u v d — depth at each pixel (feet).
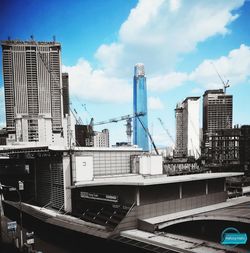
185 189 241.14
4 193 366.63
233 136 547.08
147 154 358.02
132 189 211.41
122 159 345.51
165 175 342.23
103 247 197.26
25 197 364.79
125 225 196.24
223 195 275.80
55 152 285.64
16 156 384.06
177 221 200.03
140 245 169.99
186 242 168.35
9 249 191.83
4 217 306.35
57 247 205.16
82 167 278.87
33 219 278.26
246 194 344.69
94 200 245.65
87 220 237.25
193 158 579.89
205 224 209.67
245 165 489.67
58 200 284.41
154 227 190.49
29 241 185.37
